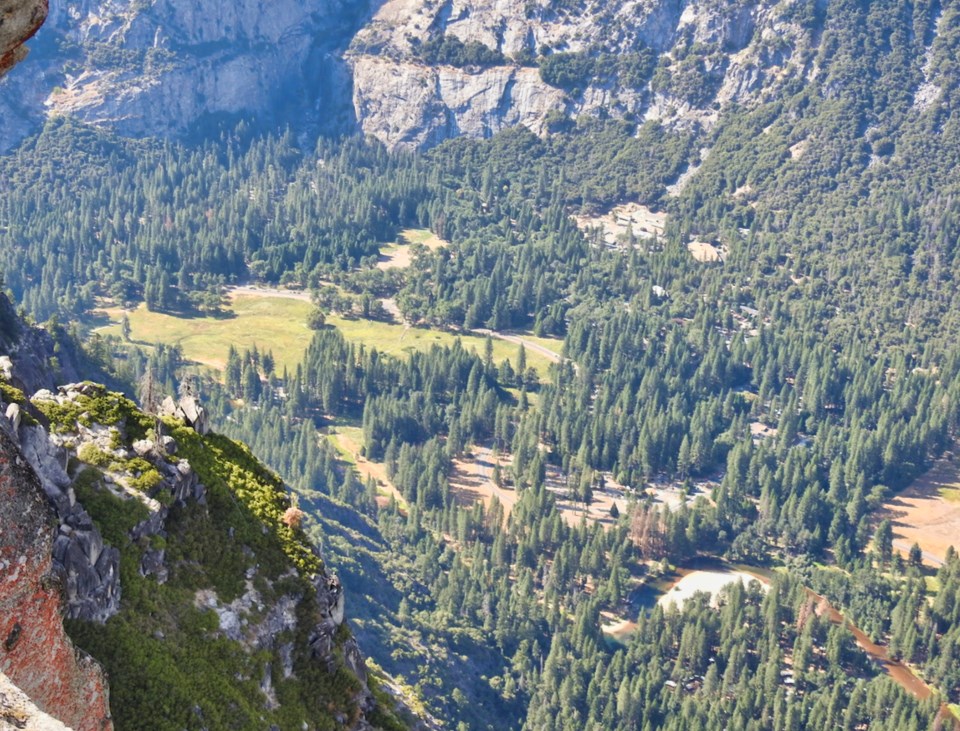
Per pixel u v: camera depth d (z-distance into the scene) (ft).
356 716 227.61
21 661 147.84
